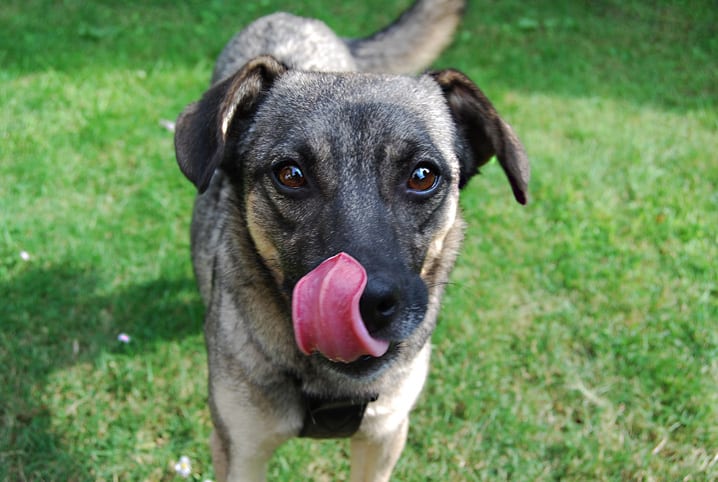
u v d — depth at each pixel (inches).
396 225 20.0
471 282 31.9
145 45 48.4
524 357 29.2
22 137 36.9
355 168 20.1
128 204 34.0
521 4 61.7
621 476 25.9
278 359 21.0
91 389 27.2
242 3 57.4
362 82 21.5
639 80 50.6
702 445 26.5
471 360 29.1
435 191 20.8
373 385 21.4
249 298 21.1
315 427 22.0
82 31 49.1
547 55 53.2
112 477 25.0
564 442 26.6
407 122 20.6
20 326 28.7
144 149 37.3
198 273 26.0
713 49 55.7
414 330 19.4
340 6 58.9
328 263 18.3
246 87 21.4
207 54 48.4
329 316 17.8
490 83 48.0
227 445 22.1
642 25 59.3
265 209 20.6
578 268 32.4
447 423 27.1
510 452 26.4
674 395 27.8
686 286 31.8
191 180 20.8
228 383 21.5
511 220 34.7
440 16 32.0
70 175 34.7
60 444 25.6
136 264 31.5
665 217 35.1
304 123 20.5
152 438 26.3
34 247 31.2
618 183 38.1
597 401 27.7
